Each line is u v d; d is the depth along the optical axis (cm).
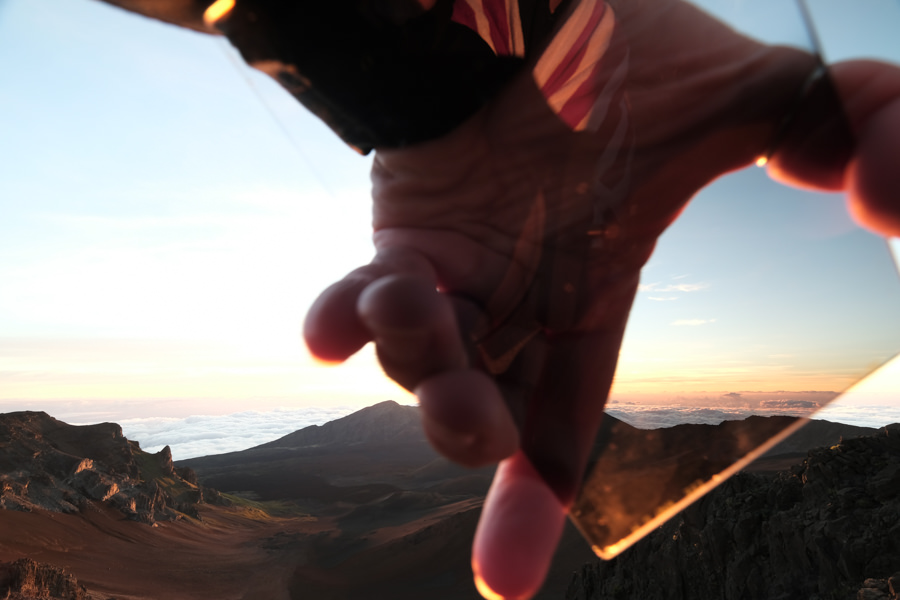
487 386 7
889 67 8
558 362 9
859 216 8
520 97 8
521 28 9
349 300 7
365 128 8
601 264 9
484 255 8
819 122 8
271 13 8
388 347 6
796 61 8
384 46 8
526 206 9
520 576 10
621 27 9
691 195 9
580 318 9
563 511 10
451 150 8
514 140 8
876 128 8
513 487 10
